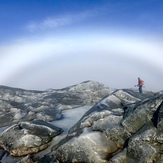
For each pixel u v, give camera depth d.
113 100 19.91
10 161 15.81
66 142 14.62
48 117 23.59
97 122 15.94
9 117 26.73
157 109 13.84
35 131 17.53
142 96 21.80
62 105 29.17
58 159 14.45
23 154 16.34
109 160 12.98
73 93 36.12
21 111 28.45
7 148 17.08
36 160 15.17
